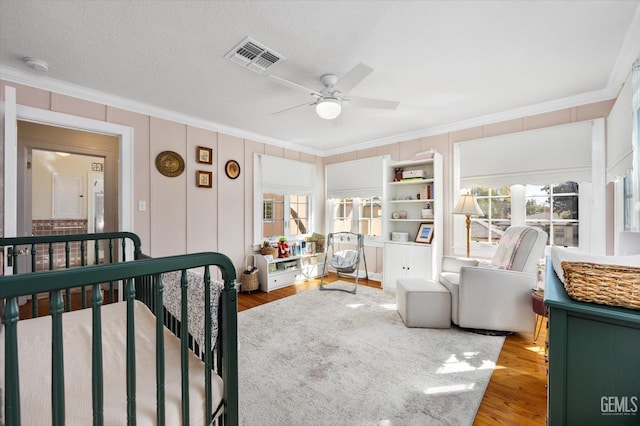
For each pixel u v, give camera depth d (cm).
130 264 74
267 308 333
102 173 454
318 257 510
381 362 212
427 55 213
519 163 323
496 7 163
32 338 122
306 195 518
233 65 228
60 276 63
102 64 225
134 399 75
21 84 238
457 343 242
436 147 396
